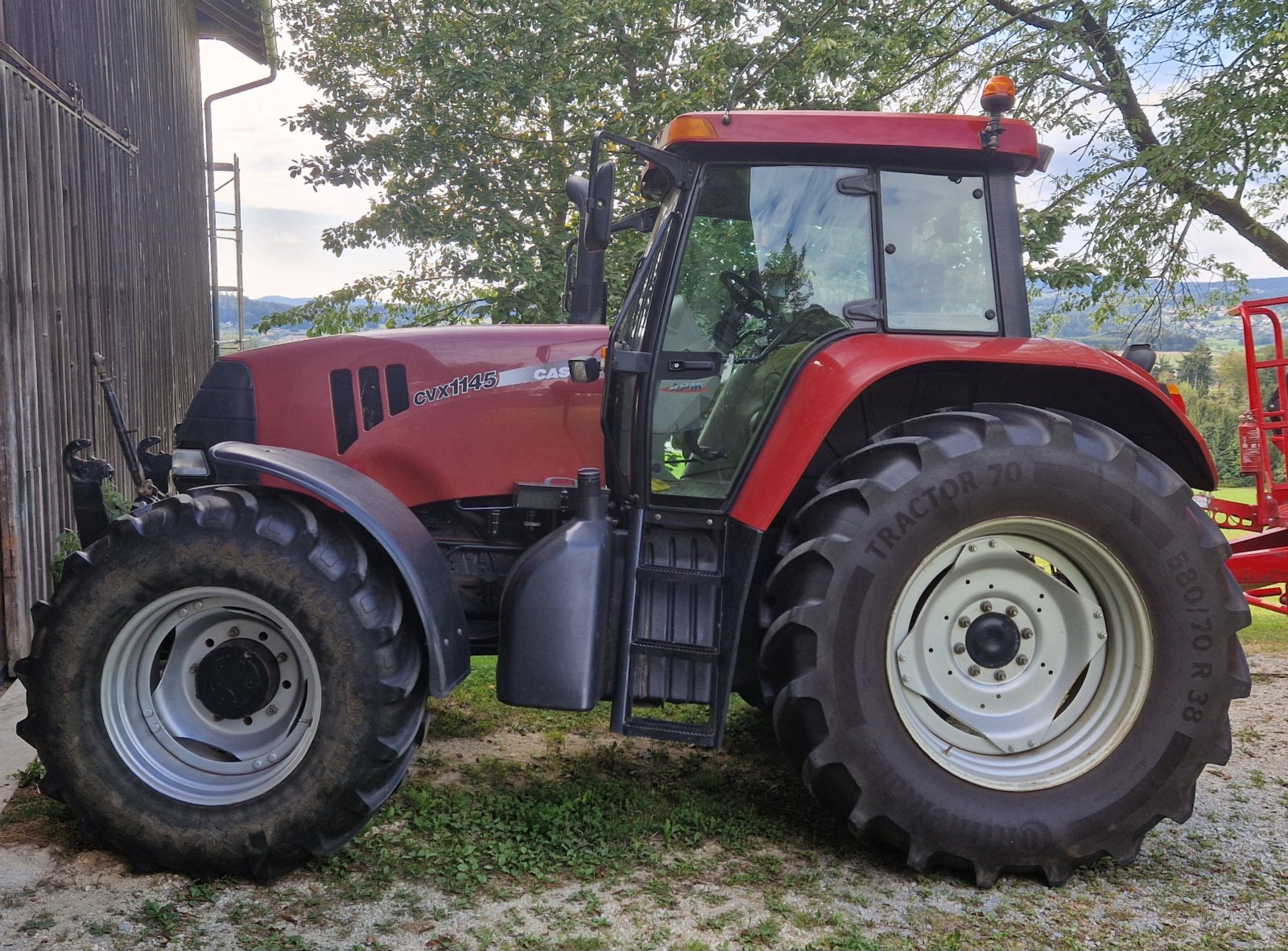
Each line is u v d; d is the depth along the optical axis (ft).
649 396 9.98
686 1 30.66
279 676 9.41
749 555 9.37
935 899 8.76
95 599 8.93
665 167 9.89
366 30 34.40
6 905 8.24
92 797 8.85
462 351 11.41
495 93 30.60
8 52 15.51
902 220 9.94
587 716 13.44
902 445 9.16
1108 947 7.96
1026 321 10.00
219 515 8.95
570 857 9.20
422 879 8.84
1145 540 9.07
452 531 11.59
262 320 36.96
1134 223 30.73
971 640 9.50
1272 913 8.56
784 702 9.04
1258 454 16.30
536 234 31.86
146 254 26.89
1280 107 28.17
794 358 9.93
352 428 11.21
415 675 9.04
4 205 15.23
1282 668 16.75
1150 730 9.18
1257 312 16.34
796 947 7.82
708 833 9.91
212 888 8.66
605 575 9.61
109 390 11.03
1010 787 9.11
